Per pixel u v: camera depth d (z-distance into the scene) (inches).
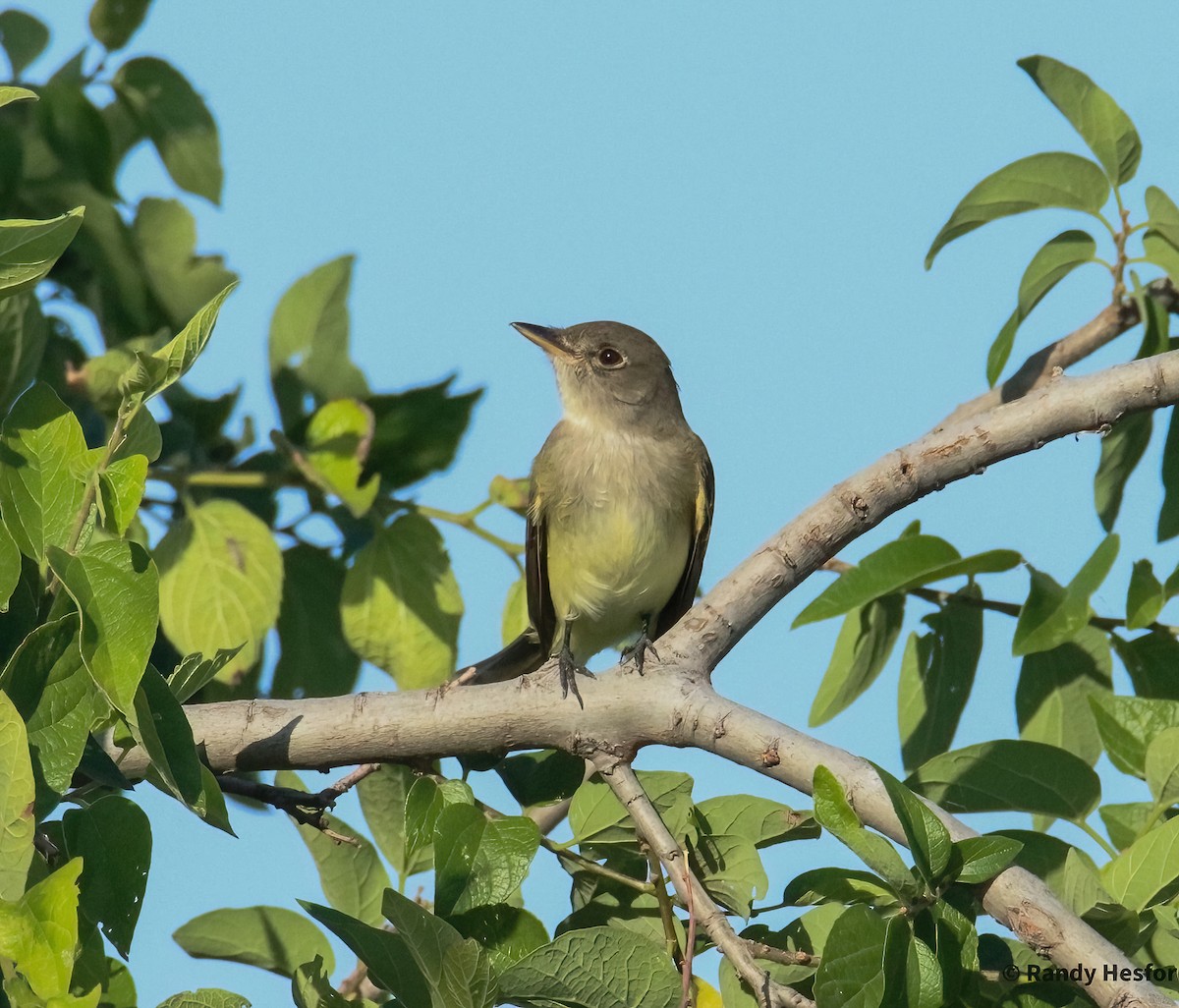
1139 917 304.7
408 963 275.4
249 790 341.7
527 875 303.3
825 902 316.2
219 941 347.9
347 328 459.2
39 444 286.5
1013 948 303.0
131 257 471.5
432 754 341.7
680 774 334.0
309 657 454.3
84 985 274.5
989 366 419.5
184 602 392.5
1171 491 421.1
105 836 281.1
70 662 266.2
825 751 317.4
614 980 280.4
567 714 335.6
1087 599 363.3
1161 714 343.3
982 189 410.6
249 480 427.5
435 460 444.5
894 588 365.1
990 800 336.5
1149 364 357.1
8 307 380.8
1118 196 410.3
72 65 487.8
